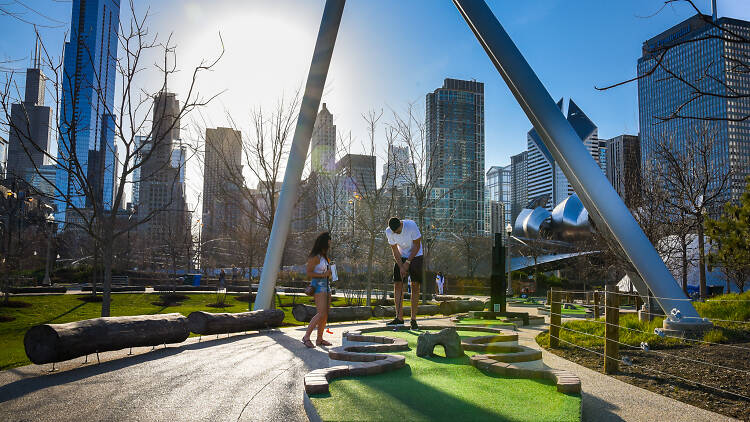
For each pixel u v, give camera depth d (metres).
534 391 3.99
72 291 33.34
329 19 12.16
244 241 26.06
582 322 10.47
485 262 60.12
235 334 10.03
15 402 4.34
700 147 18.72
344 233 24.45
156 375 5.53
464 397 3.78
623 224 9.20
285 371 5.73
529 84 10.24
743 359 6.25
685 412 4.12
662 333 7.02
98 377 5.45
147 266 54.78
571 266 62.75
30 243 32.34
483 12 10.72
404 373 4.70
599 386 5.11
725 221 15.81
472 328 8.50
